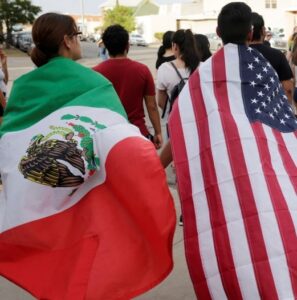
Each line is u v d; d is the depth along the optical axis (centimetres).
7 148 301
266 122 281
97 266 271
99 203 283
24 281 284
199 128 279
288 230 251
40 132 297
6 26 4522
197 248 262
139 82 452
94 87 305
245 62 291
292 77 507
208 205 264
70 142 288
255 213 254
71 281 270
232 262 252
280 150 274
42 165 285
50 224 287
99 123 296
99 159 286
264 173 262
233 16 291
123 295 270
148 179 275
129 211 279
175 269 411
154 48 4612
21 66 2705
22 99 310
